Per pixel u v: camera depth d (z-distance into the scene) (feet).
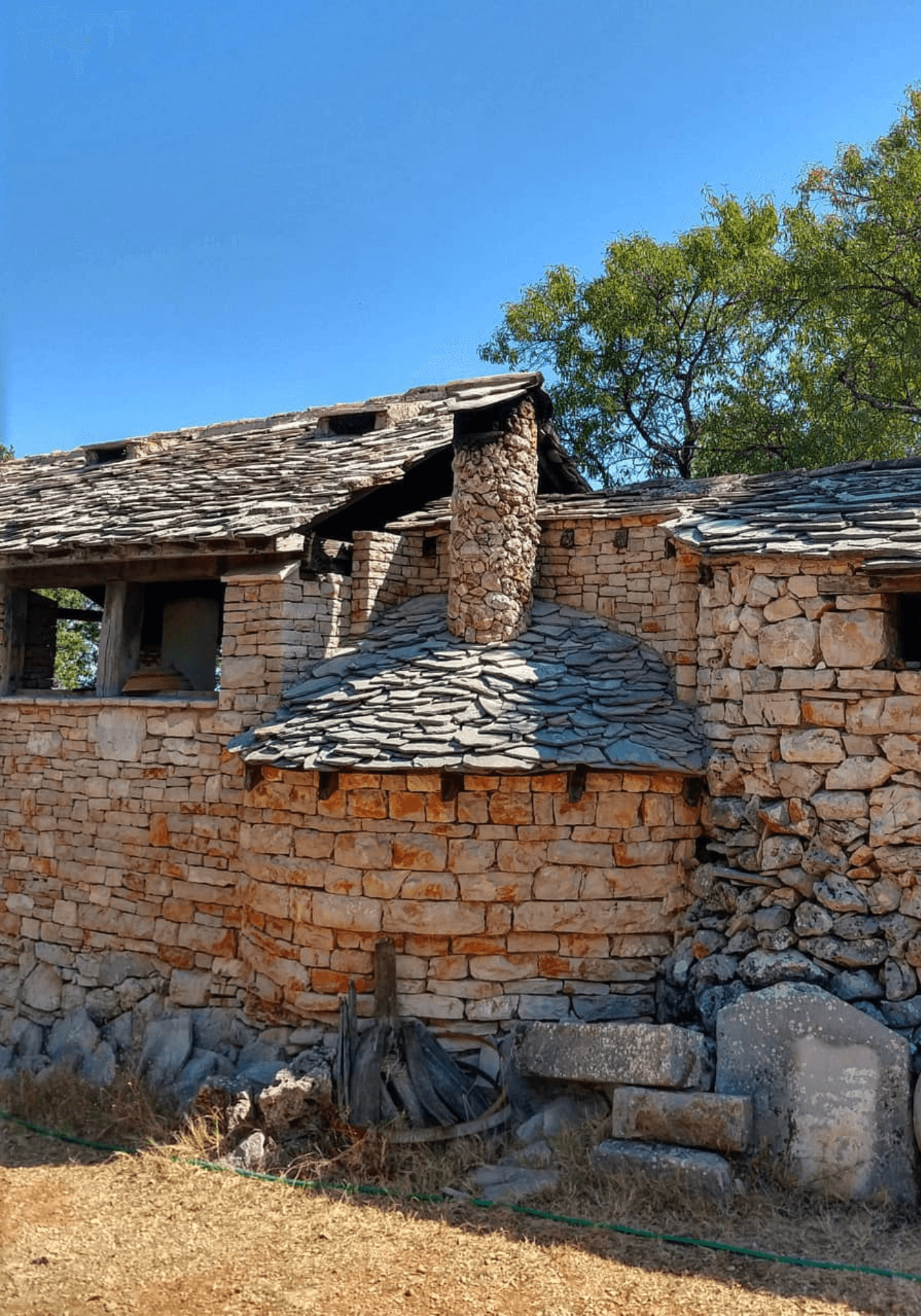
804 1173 25.75
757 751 30.48
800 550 29.91
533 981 30.91
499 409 36.70
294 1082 28.63
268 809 34.19
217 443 50.39
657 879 31.22
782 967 28.86
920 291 74.90
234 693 36.81
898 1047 26.08
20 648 45.75
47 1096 33.78
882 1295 21.36
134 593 42.65
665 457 87.56
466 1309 20.92
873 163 78.18
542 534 38.78
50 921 41.65
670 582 35.65
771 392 82.38
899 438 79.30
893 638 30.07
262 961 34.17
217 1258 23.13
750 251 82.33
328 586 37.70
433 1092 29.25
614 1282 21.90
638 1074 26.86
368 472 38.60
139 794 39.22
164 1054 34.96
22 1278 22.25
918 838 28.22
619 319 82.02
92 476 50.06
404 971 31.30
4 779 43.93
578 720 31.50
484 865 30.96
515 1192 25.75
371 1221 24.82
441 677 33.88
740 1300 21.22
